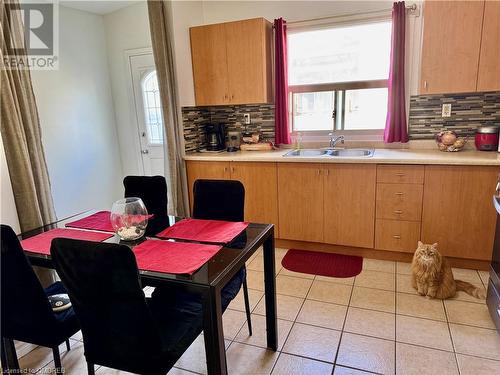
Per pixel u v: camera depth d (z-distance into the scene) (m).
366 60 3.43
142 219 1.85
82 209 4.07
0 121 2.06
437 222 2.86
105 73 4.27
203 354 2.09
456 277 2.79
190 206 3.79
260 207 3.45
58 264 1.36
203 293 1.36
